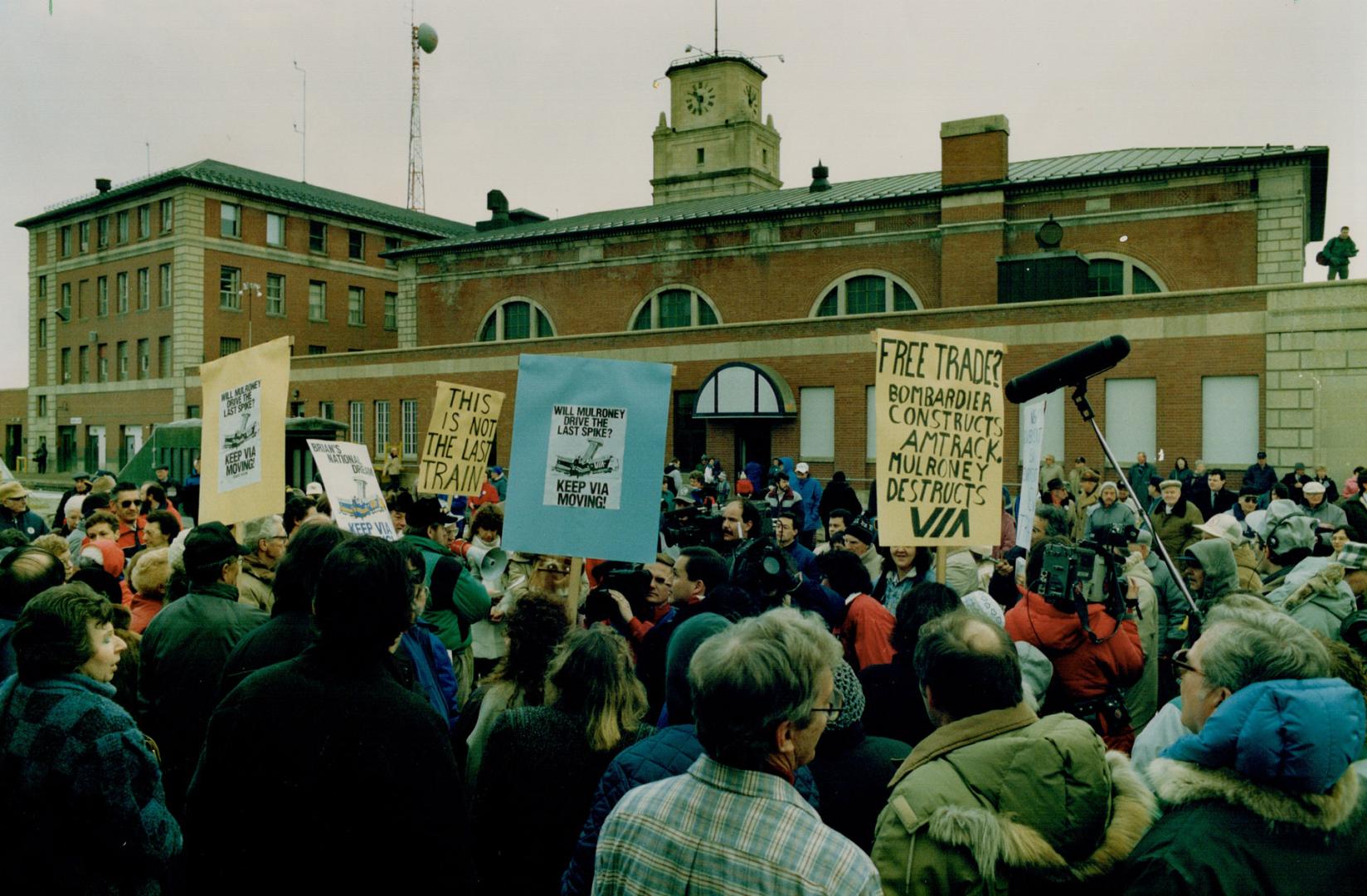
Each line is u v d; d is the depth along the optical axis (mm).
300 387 44719
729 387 31562
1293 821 2240
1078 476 22812
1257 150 29641
